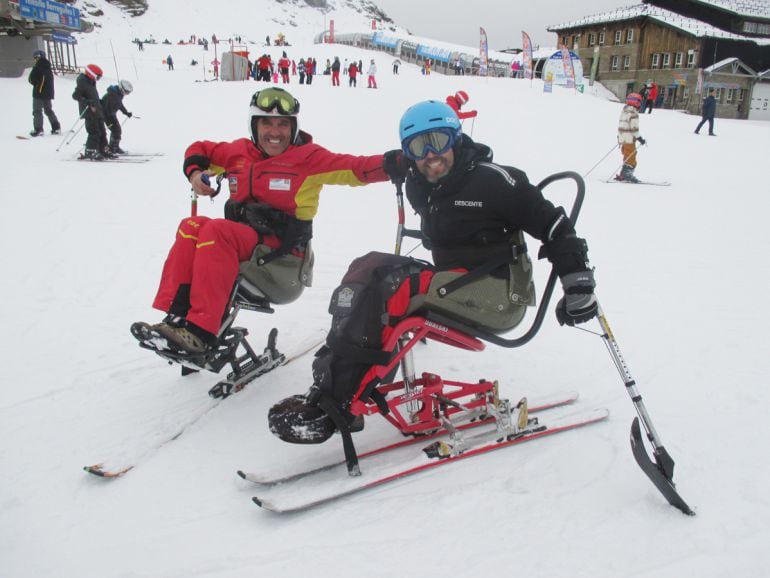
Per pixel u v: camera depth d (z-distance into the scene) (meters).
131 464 2.37
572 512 2.11
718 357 3.46
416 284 2.31
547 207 2.23
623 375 2.21
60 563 1.88
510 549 1.92
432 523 2.06
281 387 3.07
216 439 2.59
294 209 2.94
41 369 3.17
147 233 5.82
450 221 2.37
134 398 2.91
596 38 45.84
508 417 2.54
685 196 9.52
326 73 34.44
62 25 19.69
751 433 2.63
